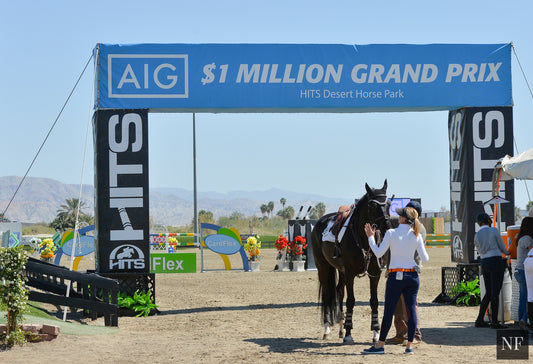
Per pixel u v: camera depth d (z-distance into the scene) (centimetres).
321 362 834
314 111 1536
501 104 1530
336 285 1085
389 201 932
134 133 1438
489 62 1528
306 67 1482
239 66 1467
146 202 1434
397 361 828
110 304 1225
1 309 1034
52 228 10412
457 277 1548
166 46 1449
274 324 1231
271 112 1535
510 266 1204
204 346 987
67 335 1047
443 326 1156
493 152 1527
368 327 1161
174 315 1395
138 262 1427
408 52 1508
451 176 1600
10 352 906
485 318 1223
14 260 947
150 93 1444
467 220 1516
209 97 1458
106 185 1431
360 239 960
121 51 1437
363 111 1555
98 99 1427
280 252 2636
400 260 875
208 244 2597
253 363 840
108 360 874
